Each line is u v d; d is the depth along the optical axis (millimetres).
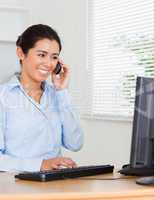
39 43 2119
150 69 2752
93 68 3287
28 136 2096
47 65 2139
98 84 3238
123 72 2996
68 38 3441
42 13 3432
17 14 3271
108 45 3145
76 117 2281
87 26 3326
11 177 1584
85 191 1222
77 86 3391
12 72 3188
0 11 3201
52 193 1187
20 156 2068
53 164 1780
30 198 1164
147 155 1470
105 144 3109
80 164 3344
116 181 1448
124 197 1229
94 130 3234
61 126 2248
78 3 3381
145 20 2805
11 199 1157
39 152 2119
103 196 1206
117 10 3059
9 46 3223
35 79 2145
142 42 2826
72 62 3426
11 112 2092
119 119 2936
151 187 1305
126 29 2975
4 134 2074
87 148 3303
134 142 1490
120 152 2939
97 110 3234
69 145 2270
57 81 2246
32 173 1474
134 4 2898
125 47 2980
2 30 3199
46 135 2146
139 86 1476
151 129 1461
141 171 1515
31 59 2133
